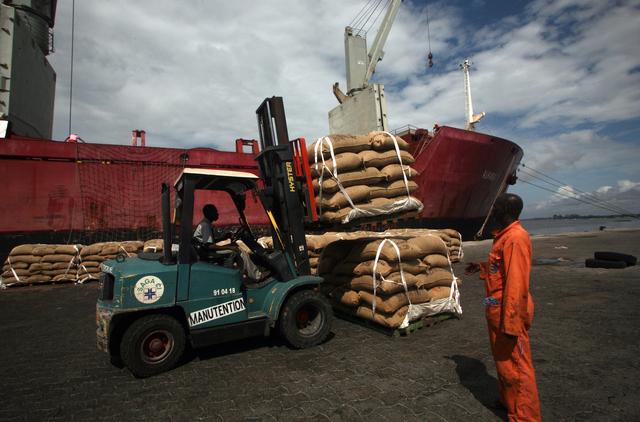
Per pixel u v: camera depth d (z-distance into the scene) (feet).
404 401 9.85
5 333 18.83
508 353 8.05
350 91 83.92
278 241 16.02
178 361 14.02
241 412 9.72
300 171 17.51
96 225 51.70
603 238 69.62
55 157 50.11
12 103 58.29
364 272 16.70
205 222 15.71
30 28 70.28
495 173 74.54
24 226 48.19
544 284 25.82
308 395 10.53
